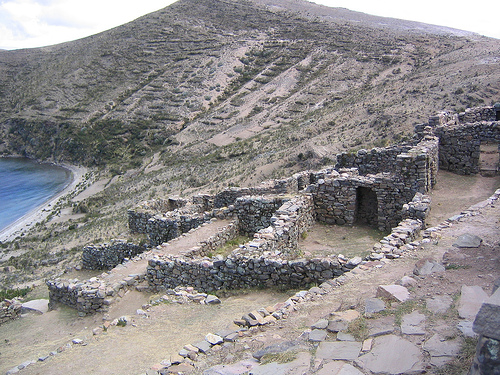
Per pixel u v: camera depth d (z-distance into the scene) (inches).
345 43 4975.4
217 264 495.2
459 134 738.8
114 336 405.7
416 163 594.2
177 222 743.7
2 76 6284.5
